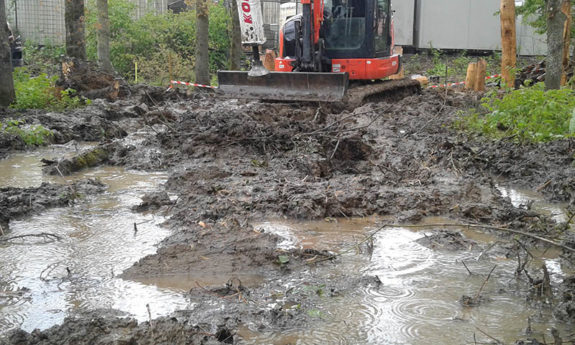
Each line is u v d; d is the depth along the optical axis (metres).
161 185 8.31
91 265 5.30
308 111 12.65
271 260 5.34
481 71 19.50
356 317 4.30
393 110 13.96
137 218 6.73
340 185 7.81
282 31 15.45
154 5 31.56
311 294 4.69
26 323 4.18
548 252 5.71
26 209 6.87
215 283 4.92
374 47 15.51
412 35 30.92
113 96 16.69
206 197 7.34
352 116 12.63
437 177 8.46
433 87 20.16
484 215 6.81
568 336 4.03
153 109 15.84
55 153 10.88
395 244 5.94
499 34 30.80
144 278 5.00
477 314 4.37
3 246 5.79
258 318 4.26
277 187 7.69
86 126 12.72
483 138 10.84
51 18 29.44
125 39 27.47
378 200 7.25
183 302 4.55
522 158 9.26
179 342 3.75
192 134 10.64
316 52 14.65
